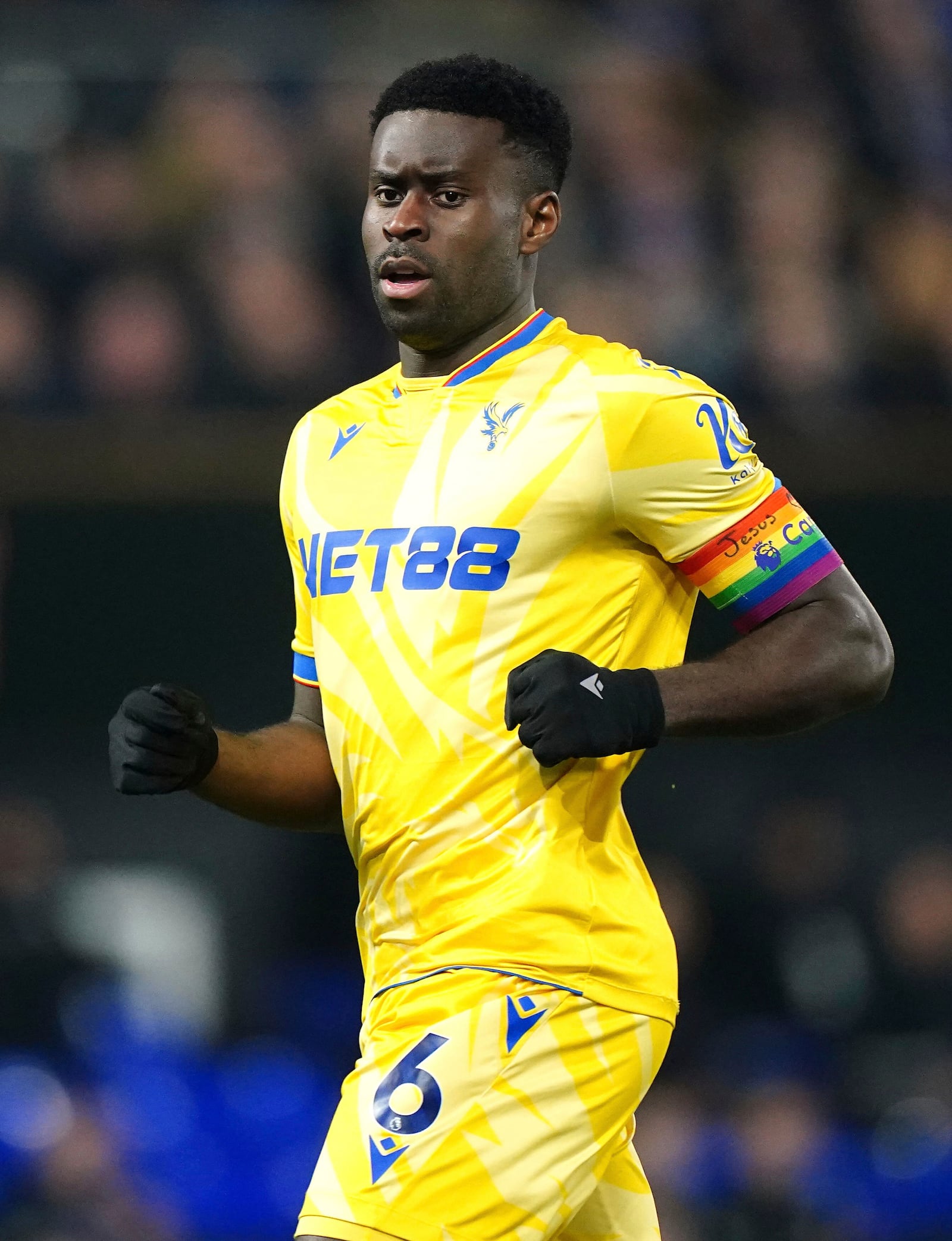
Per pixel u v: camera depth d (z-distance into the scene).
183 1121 28.25
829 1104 29.23
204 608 34.09
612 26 40.66
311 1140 28.44
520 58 39.88
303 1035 30.80
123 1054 28.73
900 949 31.72
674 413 11.55
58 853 32.44
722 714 11.30
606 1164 11.63
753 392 35.19
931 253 37.88
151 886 32.72
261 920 33.19
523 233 12.22
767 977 31.62
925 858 33.97
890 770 35.28
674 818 34.78
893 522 34.19
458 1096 11.02
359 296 35.66
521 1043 11.15
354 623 11.81
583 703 10.80
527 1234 11.13
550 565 11.52
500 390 11.88
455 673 11.45
